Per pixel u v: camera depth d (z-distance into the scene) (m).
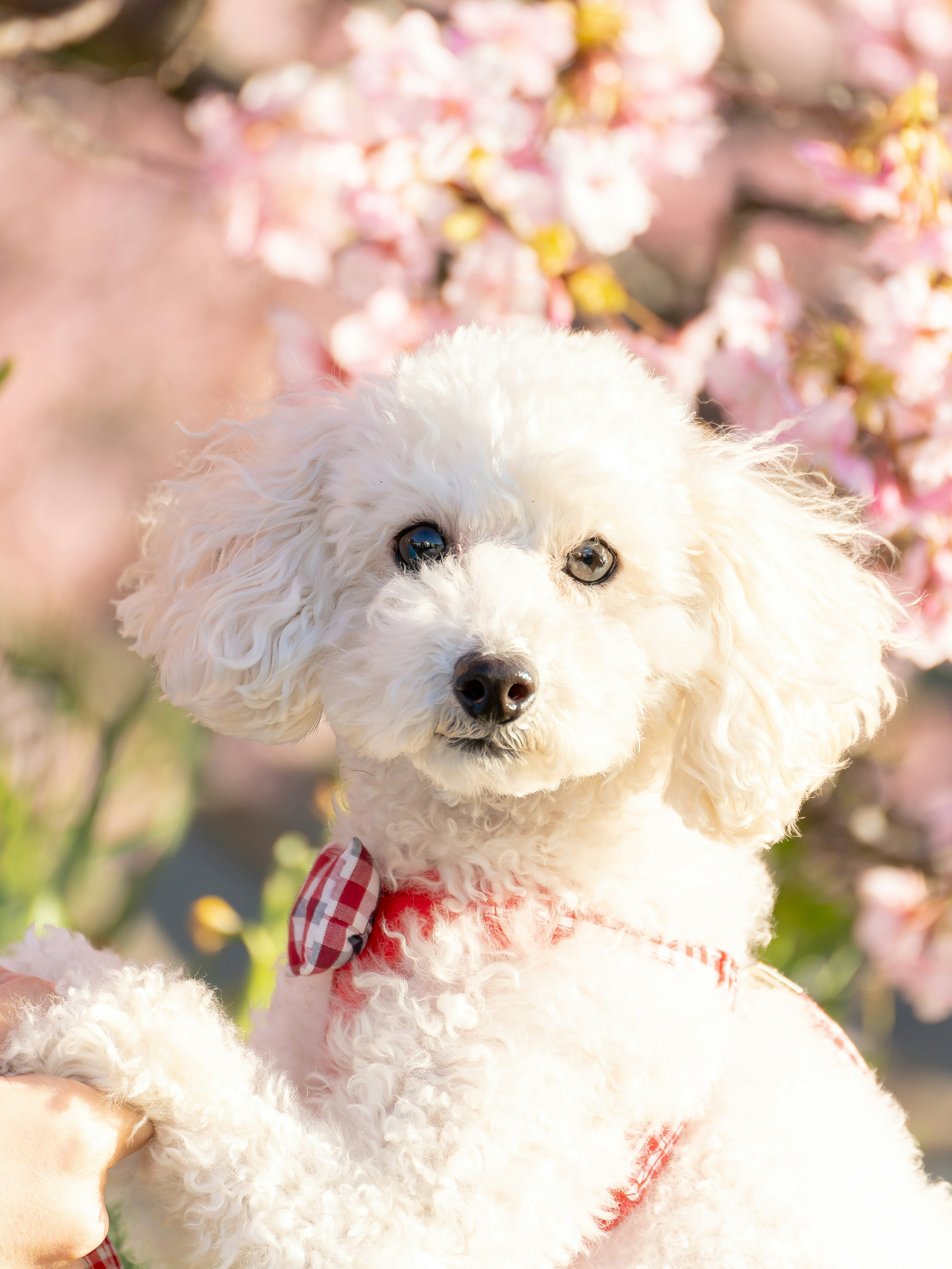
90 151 3.56
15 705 4.18
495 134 2.95
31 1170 1.35
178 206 7.62
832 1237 1.65
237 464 2.17
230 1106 1.50
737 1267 1.62
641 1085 1.65
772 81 3.92
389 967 1.76
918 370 2.93
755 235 4.16
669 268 4.28
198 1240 1.51
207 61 4.14
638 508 1.85
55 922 3.14
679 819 2.00
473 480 1.82
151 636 2.17
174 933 6.04
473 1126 1.55
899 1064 5.79
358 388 2.16
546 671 1.70
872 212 3.03
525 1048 1.62
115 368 7.76
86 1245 1.37
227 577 2.03
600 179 2.96
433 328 3.03
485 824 1.84
